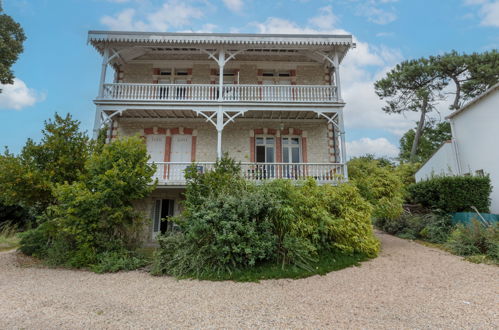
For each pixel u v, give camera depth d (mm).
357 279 6570
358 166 13234
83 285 6270
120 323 4070
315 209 8109
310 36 13086
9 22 16797
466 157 14484
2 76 16125
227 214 7160
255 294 5516
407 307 4707
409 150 33188
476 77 21891
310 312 4508
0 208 14914
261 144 14773
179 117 14477
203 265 7094
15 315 4367
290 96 13305
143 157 9312
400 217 13430
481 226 9266
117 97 12984
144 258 8695
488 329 3830
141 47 13953
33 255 9367
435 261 8188
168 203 13617
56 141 9148
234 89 14227
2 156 8719
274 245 7395
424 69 23375
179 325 4004
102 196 8086
